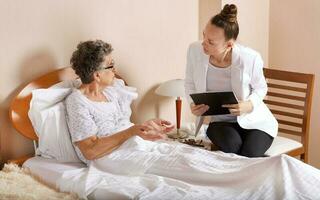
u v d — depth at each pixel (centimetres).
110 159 238
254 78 275
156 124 244
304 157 315
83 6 275
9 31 248
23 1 251
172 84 305
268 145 276
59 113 248
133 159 236
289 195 196
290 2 374
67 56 273
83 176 229
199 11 346
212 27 252
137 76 312
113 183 220
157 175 230
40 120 246
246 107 266
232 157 228
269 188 202
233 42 258
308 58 374
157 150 245
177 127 304
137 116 317
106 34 289
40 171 241
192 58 279
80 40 277
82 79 247
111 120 255
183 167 225
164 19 321
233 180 213
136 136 244
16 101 249
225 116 283
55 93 249
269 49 392
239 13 357
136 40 307
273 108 394
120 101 269
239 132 278
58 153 251
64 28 269
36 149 258
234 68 267
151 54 317
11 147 258
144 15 308
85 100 244
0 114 251
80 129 238
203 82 275
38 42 259
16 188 217
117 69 299
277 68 391
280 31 384
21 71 255
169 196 204
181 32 335
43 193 215
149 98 322
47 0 260
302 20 371
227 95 252
